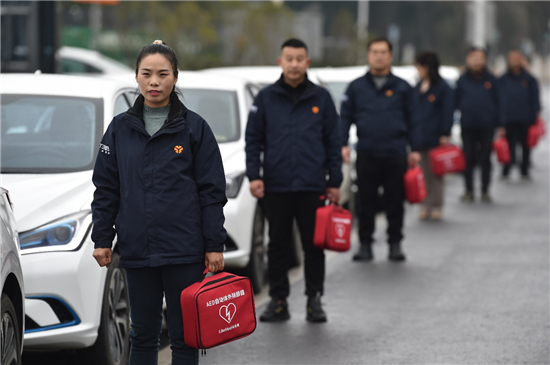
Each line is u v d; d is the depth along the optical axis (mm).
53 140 14609
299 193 15781
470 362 13336
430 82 27734
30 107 15109
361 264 21328
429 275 19891
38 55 34469
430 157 28047
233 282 10242
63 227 12406
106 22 77375
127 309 13562
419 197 21531
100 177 10281
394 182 21297
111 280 12984
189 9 74250
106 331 12727
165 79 9992
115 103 15609
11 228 10453
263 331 15359
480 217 28781
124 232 10141
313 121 15672
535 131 38562
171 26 72625
